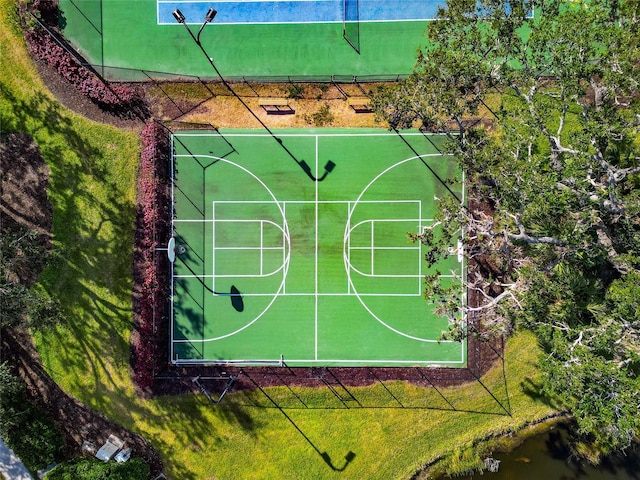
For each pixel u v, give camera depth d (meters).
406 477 22.34
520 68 22.23
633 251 17.72
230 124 22.66
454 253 19.02
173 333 22.61
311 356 22.59
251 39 22.62
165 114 22.62
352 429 22.48
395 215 22.58
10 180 22.70
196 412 22.56
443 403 22.39
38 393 22.66
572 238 16.56
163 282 22.56
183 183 22.61
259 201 22.67
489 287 22.27
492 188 19.59
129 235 22.64
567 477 22.33
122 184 22.61
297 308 22.66
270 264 22.70
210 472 22.52
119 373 22.62
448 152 19.12
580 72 16.83
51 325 22.50
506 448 22.39
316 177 22.66
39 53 22.50
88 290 22.64
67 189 22.69
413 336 22.55
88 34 22.70
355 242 22.62
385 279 22.59
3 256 20.86
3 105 22.59
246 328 22.70
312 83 22.58
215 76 22.70
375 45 22.55
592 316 18.58
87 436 22.64
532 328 18.91
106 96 22.44
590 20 16.75
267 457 22.53
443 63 18.17
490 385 22.33
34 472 22.66
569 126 22.12
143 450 22.59
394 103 18.84
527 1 21.75
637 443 21.97
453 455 22.33
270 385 22.55
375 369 22.50
